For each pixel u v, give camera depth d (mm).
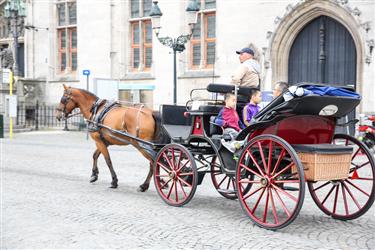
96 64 27859
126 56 26828
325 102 6434
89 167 13312
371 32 18125
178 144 8188
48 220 7395
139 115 9336
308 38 20484
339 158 6609
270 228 6629
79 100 10461
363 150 6918
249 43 21406
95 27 27859
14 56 31391
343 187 7324
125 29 26766
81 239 6379
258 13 21094
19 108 29062
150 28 26078
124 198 9031
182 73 24094
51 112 29703
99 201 8750
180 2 24141
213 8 23391
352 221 7262
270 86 20781
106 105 10031
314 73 20328
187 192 9656
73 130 27703
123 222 7215
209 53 23672
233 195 8844
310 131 6875
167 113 8852
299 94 6199
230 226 6930
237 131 7598
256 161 6891
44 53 30625
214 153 8359
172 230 6746
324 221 7250
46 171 12594
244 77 8203
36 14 30859
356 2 18422
